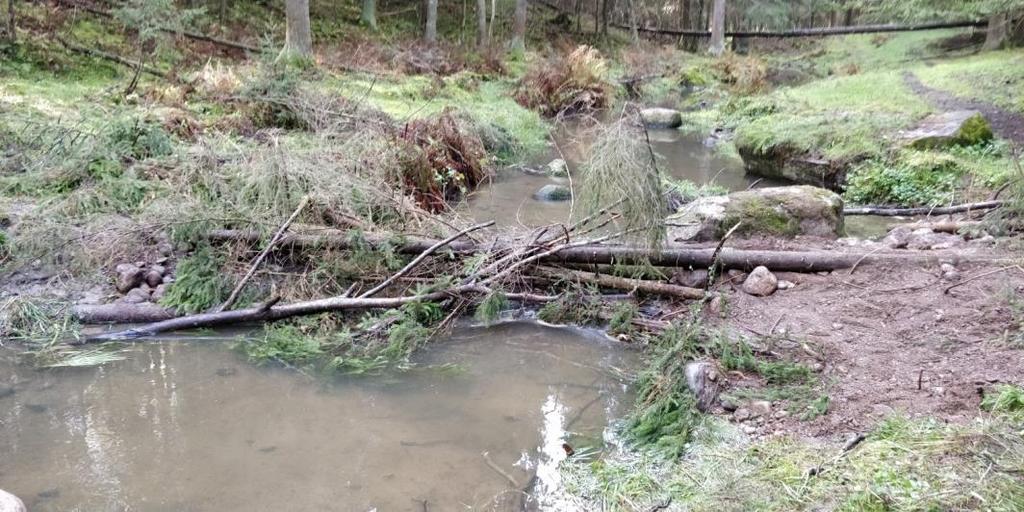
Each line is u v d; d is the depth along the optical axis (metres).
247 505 3.20
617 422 3.92
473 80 17.50
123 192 6.23
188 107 9.94
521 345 5.02
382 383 4.43
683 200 8.05
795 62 26.27
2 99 9.02
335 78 13.84
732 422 3.71
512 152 11.37
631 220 5.28
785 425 3.62
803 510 2.88
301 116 9.45
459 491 3.31
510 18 29.61
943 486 2.90
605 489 3.24
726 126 14.33
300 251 5.76
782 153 9.95
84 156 6.79
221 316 5.06
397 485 3.36
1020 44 18.83
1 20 12.23
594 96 16.61
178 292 5.27
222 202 5.85
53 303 5.18
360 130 7.86
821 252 5.65
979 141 9.09
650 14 36.41
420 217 6.28
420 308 5.17
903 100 12.47
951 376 3.91
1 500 2.90
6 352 4.73
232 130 8.97
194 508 3.17
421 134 9.05
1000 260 5.36
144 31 11.17
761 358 4.36
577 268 5.75
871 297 5.05
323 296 5.45
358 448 3.68
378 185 6.42
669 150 12.43
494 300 5.20
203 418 3.96
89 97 9.74
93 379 4.41
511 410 4.10
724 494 3.06
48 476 3.39
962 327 4.47
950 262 5.44
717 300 5.16
